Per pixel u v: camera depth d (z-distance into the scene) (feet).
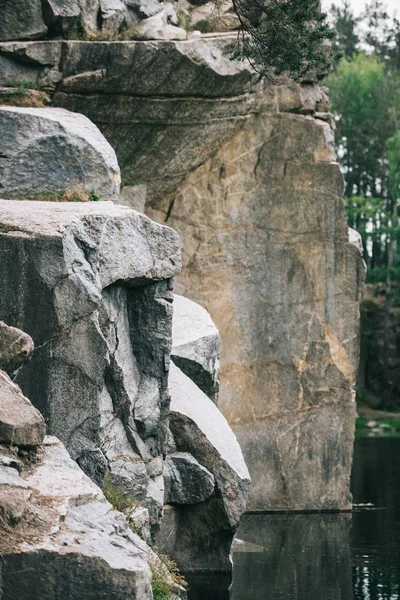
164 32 68.28
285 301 80.48
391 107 184.24
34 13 64.64
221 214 79.10
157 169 74.79
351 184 192.85
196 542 50.85
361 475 99.55
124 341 44.34
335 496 80.33
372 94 184.34
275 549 61.21
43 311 36.70
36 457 30.83
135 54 65.57
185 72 68.23
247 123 78.69
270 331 80.23
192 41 67.72
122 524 29.66
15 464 29.58
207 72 69.00
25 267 36.68
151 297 44.86
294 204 80.33
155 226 44.29
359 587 49.80
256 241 79.87
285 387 80.33
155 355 45.16
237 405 79.20
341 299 81.46
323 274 81.15
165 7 70.08
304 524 71.92
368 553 59.57
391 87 184.34
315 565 55.77
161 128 71.36
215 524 50.47
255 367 79.77
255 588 49.26
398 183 174.91
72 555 26.50
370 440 140.36
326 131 80.84
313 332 81.00
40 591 26.35
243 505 50.47
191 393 53.26
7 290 36.63
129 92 67.46
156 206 78.33
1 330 32.89
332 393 81.05
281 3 57.31
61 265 36.76
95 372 37.73
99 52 65.05
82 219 39.55
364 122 185.98
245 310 79.77
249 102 76.18
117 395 43.47
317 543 63.41
